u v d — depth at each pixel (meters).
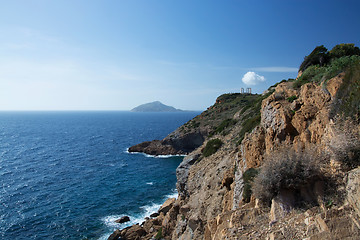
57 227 34.53
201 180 27.48
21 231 33.16
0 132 164.38
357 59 11.73
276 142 13.86
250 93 122.69
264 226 9.27
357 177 7.30
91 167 69.00
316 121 11.47
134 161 78.62
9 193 46.47
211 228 12.48
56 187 50.75
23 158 79.38
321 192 8.64
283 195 9.66
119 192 48.84
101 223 36.00
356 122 9.15
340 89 10.77
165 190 50.56
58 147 103.38
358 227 6.29
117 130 186.62
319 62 20.86
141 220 37.12
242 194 15.02
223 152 30.67
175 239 22.75
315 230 6.95
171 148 90.38
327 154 9.64
